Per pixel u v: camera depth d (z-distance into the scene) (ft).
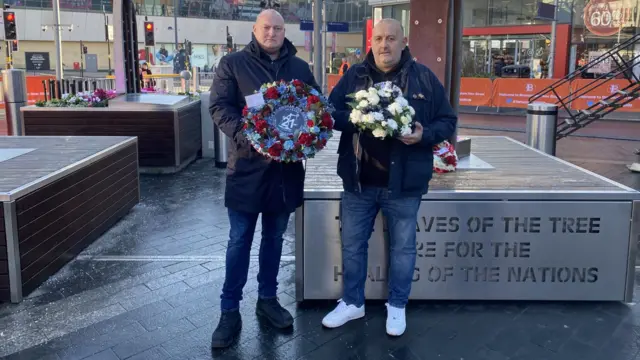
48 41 143.43
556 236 12.04
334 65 109.09
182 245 16.20
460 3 15.87
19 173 13.66
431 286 12.25
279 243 11.17
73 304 12.19
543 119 24.34
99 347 10.40
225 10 163.53
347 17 141.28
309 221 11.93
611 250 12.08
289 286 13.34
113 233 17.24
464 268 12.18
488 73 76.95
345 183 10.68
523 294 12.28
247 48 10.34
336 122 10.26
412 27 15.96
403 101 9.70
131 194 19.85
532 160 16.61
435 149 14.20
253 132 9.55
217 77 10.34
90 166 15.85
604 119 51.06
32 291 12.76
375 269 12.15
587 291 12.23
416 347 10.50
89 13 144.77
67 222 14.48
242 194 10.24
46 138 19.65
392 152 10.20
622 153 34.19
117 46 29.86
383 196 10.57
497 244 12.09
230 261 10.61
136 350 10.30
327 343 10.62
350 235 11.02
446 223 12.00
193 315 11.73
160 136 26.18
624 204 11.90
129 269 14.26
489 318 11.69
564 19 71.26
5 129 45.24
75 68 143.43
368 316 11.74
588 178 13.61
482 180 13.26
